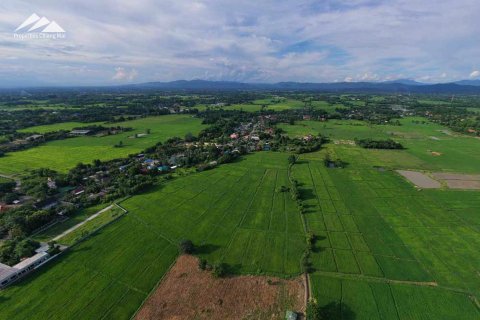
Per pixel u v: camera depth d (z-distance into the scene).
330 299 58.59
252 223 89.44
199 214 95.12
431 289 61.47
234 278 65.31
